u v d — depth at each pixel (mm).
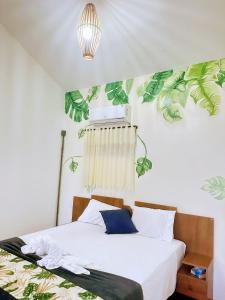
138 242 2623
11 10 3010
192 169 2920
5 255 2062
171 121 3125
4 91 3383
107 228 2908
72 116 4223
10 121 3471
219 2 2207
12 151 3506
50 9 2803
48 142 4043
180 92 3088
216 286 2639
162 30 2648
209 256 2664
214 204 2744
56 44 3324
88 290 1569
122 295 1552
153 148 3240
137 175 3340
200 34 2562
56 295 1478
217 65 2840
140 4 2434
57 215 4203
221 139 2760
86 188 3902
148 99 3346
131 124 3473
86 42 1883
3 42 3350
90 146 3867
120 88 3648
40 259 2021
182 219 2893
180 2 2301
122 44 2996
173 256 2369
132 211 3229
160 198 3125
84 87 4078
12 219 3514
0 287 1544
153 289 1886
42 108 3932
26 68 3662
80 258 2037
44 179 3986
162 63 3113
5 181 3422
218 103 2807
